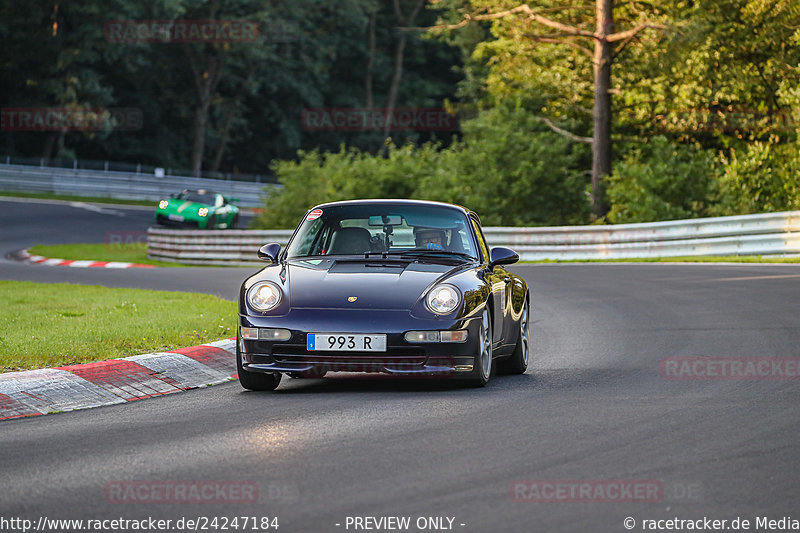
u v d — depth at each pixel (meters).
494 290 31.75
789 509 17.19
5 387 28.73
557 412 26.03
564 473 19.61
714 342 39.34
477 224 35.75
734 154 113.56
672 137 126.31
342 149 130.25
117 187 196.75
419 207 35.12
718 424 24.25
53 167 197.62
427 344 29.03
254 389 31.33
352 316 29.23
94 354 34.31
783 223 84.12
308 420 25.42
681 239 90.88
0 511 17.47
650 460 20.66
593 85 128.88
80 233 142.25
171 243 111.19
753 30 116.94
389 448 21.91
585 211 121.62
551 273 76.56
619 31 115.31
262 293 30.28
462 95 185.88
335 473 19.72
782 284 61.09
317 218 34.97
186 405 28.52
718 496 17.95
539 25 122.12
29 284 65.69
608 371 33.50
